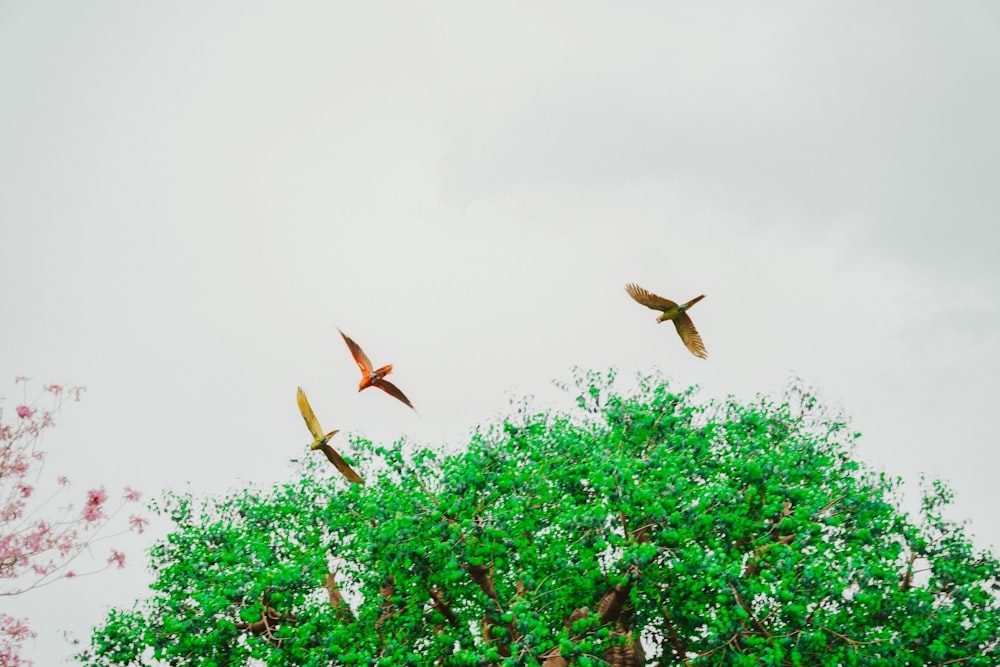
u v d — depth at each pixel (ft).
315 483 95.96
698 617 84.12
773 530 85.87
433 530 81.92
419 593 85.51
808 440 92.48
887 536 89.66
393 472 89.97
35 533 55.47
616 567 81.05
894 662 78.69
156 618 85.66
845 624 80.84
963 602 84.84
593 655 77.82
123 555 57.57
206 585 85.40
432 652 85.10
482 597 83.10
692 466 87.56
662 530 81.30
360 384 39.01
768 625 81.35
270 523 96.02
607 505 81.25
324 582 90.79
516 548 85.40
